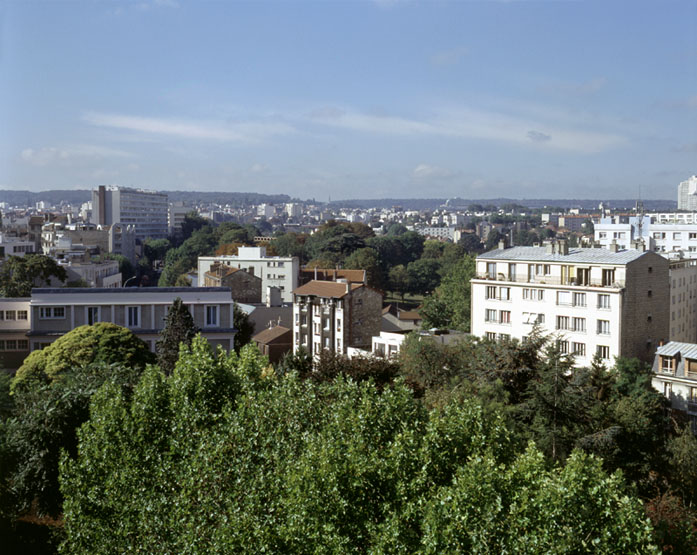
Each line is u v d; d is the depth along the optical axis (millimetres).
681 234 171875
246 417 36844
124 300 82188
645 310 91812
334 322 118312
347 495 30328
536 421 57375
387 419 35188
